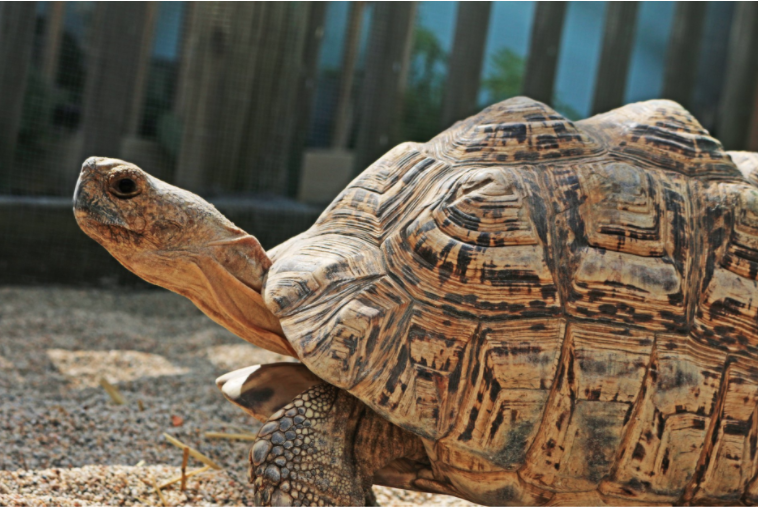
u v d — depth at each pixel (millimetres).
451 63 6309
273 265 1896
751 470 1727
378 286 1735
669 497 1702
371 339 1656
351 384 1620
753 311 1795
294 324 1692
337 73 6738
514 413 1642
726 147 7023
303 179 6352
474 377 1655
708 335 1760
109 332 4035
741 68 6922
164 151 5840
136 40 5566
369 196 1952
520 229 1765
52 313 4312
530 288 1720
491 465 1668
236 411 2975
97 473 2193
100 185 1814
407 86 6695
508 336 1682
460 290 1722
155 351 3803
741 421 1725
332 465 1654
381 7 6297
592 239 1779
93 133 5492
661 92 7203
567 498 1711
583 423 1660
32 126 5336
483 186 1815
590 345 1693
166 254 1869
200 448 2539
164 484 2207
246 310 1928
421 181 1931
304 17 6219
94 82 5484
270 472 1615
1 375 3156
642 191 1837
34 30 5270
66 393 3023
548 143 1928
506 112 2031
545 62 6504
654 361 1709
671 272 1774
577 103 9805
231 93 5941
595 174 1850
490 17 6332
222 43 5863
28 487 2035
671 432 1687
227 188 6031
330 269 1768
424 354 1660
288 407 1699
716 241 1848
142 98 5723
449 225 1779
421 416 1625
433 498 2393
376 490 2408
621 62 6727
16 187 5293
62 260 5070
